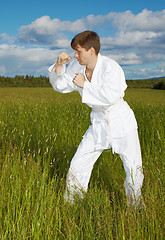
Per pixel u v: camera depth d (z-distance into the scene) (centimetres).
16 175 229
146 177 249
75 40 220
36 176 237
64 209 203
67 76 265
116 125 232
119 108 233
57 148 368
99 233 177
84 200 223
